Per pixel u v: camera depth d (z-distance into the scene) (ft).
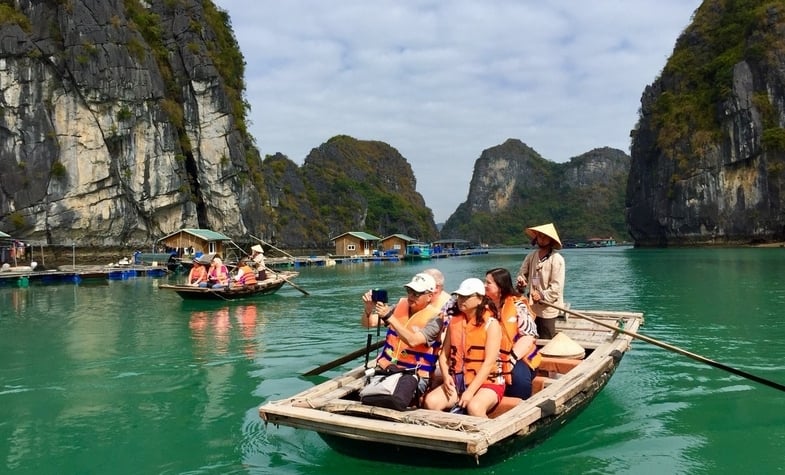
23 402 22.90
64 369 28.37
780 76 221.05
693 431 18.72
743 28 240.73
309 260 156.87
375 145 468.34
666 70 266.16
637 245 295.28
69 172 122.83
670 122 249.34
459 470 15.19
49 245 119.65
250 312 49.11
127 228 136.05
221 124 160.04
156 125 139.64
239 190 166.30
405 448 15.35
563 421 17.85
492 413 17.19
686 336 34.58
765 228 216.95
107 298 62.54
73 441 18.57
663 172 250.57
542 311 24.26
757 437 18.20
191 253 129.18
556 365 21.44
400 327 17.29
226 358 30.55
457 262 177.88
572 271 100.22
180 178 146.10
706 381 24.52
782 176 212.43
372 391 16.47
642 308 47.70
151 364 29.27
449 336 17.54
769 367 26.91
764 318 40.86
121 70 130.93
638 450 17.20
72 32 123.34
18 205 115.34
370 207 345.10
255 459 16.81
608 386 23.84
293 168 284.61
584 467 15.99
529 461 16.39
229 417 20.67
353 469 15.96
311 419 15.40
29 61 116.47
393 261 186.80
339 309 51.03
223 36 178.09
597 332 26.84
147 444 18.21
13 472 16.33
